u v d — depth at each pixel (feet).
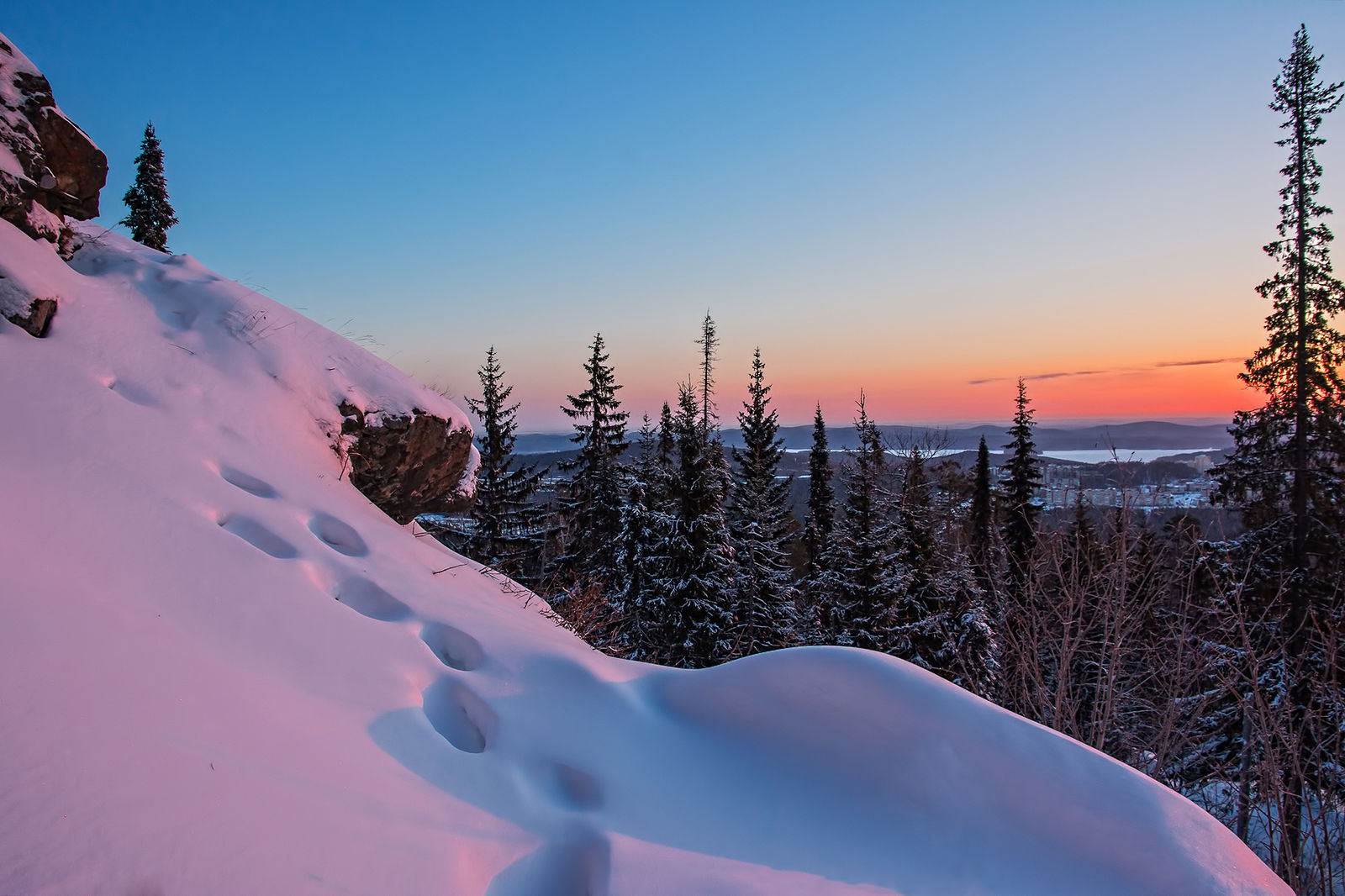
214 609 9.75
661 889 7.86
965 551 58.59
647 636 68.54
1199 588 31.53
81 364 13.84
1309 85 53.01
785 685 11.60
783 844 9.22
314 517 14.33
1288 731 23.80
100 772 5.98
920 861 9.14
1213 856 9.12
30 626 7.19
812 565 100.73
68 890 4.93
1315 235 52.65
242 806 6.47
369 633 11.10
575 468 112.98
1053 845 9.38
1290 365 53.36
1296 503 50.98
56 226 17.74
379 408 20.10
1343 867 19.67
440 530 44.27
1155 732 27.78
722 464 100.12
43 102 18.24
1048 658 33.14
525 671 11.86
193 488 12.35
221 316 18.45
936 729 10.61
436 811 8.03
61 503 9.99
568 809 9.18
